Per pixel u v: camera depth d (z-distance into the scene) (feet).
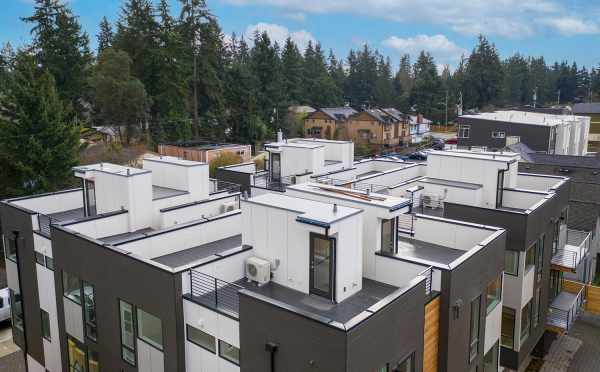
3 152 119.03
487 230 58.23
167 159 81.71
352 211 47.03
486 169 76.38
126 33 212.23
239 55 413.59
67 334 60.85
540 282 72.84
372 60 498.69
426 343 46.44
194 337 46.73
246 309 40.24
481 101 428.56
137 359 51.13
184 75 222.89
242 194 87.40
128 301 50.57
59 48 187.32
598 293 84.79
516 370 67.77
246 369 41.19
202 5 223.71
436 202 78.02
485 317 55.98
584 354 83.20
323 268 46.09
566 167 128.26
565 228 84.94
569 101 552.41
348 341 34.27
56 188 124.88
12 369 81.46
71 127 129.49
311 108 346.74
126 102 191.62
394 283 50.21
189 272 46.70
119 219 66.80
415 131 347.77
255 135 245.04
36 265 66.08
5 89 126.21
